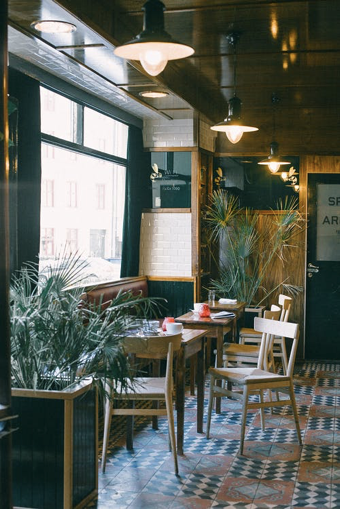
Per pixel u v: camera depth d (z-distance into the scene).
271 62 6.60
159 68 3.75
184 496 4.16
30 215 5.67
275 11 5.05
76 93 6.80
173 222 8.82
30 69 5.77
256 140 9.26
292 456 4.96
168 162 8.82
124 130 8.40
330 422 5.92
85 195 7.39
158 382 4.94
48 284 4.10
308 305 9.20
